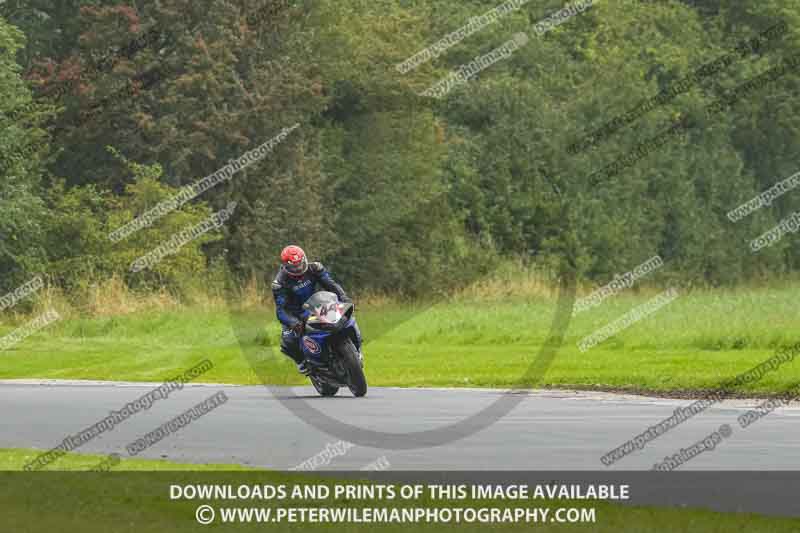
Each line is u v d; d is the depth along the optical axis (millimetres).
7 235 176000
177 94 194250
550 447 52812
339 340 76562
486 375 93312
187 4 198875
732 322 132375
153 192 180750
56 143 199500
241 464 47844
